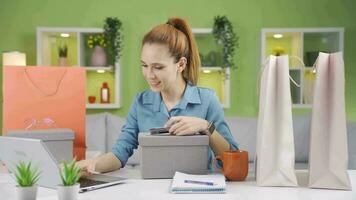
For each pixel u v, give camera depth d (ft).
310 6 12.75
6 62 11.51
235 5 12.80
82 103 4.09
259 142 3.49
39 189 3.24
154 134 3.78
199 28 12.75
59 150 3.78
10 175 3.86
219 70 12.42
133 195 3.07
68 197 2.68
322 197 3.05
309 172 3.38
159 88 4.13
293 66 11.89
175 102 4.50
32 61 12.93
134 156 9.35
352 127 10.12
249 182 3.57
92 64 12.35
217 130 4.40
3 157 3.43
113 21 12.26
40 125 4.00
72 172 2.73
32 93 3.97
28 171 2.70
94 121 10.68
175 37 4.12
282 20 12.76
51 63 12.80
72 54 12.92
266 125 3.41
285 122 3.40
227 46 12.19
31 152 3.07
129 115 4.70
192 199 2.95
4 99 3.93
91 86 12.94
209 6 12.84
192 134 3.77
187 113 4.44
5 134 3.93
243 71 12.84
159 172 3.70
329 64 3.36
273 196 3.06
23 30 12.85
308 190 3.27
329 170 3.32
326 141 3.35
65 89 4.05
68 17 12.90
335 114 3.31
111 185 3.40
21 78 3.95
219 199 2.96
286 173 3.37
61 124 4.05
